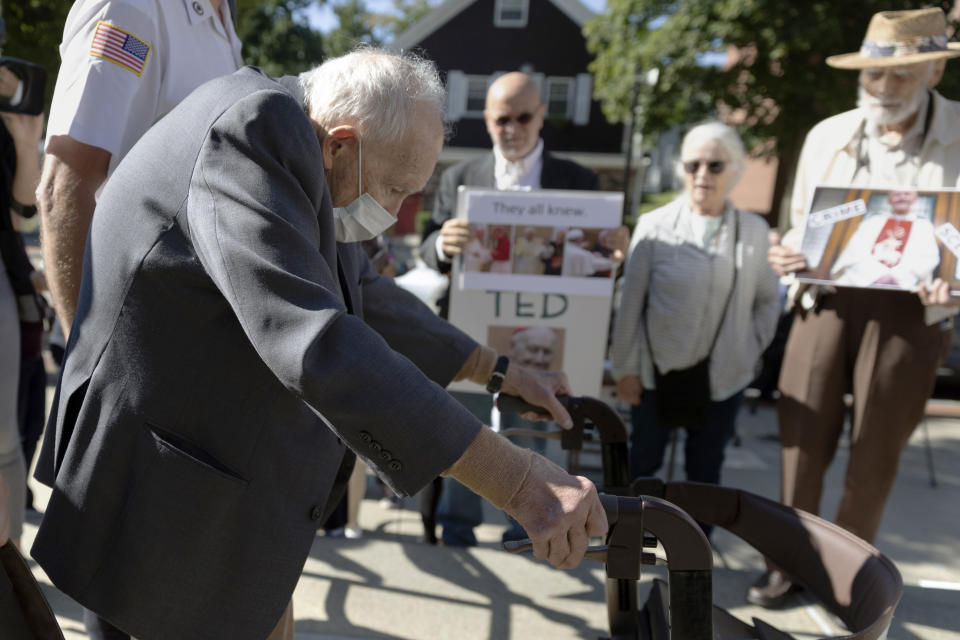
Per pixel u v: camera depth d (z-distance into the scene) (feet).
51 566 4.18
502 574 8.02
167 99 5.45
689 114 58.90
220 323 3.98
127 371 4.00
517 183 10.51
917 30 7.70
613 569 3.60
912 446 18.86
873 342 8.34
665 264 9.93
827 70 50.19
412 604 7.35
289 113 3.88
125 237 3.97
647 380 10.32
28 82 7.19
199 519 3.99
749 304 9.90
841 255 8.17
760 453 18.06
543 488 3.63
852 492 8.63
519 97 10.11
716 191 9.77
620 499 3.59
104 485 4.06
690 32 53.83
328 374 3.50
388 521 12.44
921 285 7.87
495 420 9.05
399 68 4.29
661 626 4.64
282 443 4.15
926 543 12.51
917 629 6.79
